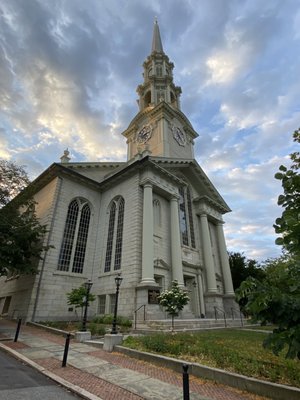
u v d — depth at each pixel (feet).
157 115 114.11
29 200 65.46
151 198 72.84
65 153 84.58
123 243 70.03
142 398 19.06
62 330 48.03
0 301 76.64
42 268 63.62
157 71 143.43
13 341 38.47
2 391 19.22
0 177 57.26
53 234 68.80
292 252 13.48
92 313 67.31
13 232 53.67
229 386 21.29
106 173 89.97
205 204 101.81
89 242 77.25
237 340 37.40
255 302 12.60
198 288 84.48
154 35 159.63
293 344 11.69
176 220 79.82
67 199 75.92
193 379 23.18
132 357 30.63
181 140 118.11
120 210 78.28
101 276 70.69
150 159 76.69
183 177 99.76
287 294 13.04
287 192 14.60
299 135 30.76
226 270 98.84
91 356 31.09
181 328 50.88
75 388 20.36
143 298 58.29
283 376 20.81
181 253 81.76
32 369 25.89
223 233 107.14
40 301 60.80
